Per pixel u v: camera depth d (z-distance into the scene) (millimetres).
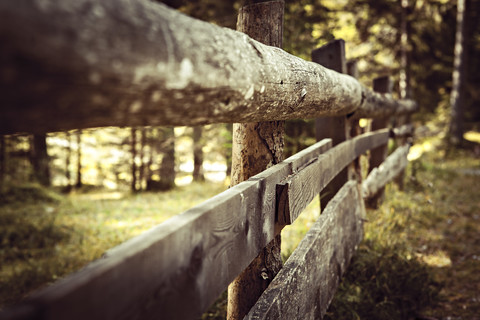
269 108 1233
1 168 10648
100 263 597
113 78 556
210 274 926
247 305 1584
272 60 1169
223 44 857
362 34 14141
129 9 583
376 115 4117
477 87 18141
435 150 14773
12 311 467
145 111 691
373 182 3699
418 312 2908
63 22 472
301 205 1606
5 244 5523
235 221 1075
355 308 2580
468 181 8711
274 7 1625
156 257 708
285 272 1432
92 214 8234
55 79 486
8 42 419
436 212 5676
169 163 15820
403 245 3889
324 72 1888
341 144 2674
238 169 1628
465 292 3354
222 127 7230
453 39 16531
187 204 9094
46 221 6938
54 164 18969
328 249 2002
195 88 749
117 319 612
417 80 15664
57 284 530
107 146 18094
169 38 659
